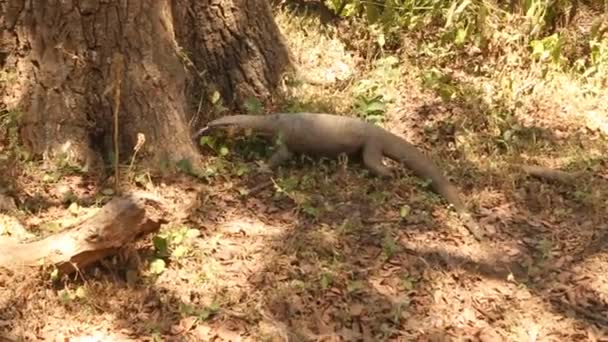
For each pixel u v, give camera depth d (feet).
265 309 17.57
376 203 19.34
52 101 19.33
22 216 18.38
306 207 19.03
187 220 18.66
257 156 20.17
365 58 22.71
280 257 18.22
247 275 18.01
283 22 22.97
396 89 21.93
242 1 21.08
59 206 18.69
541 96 22.07
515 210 19.58
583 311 18.06
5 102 19.52
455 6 22.88
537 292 18.24
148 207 17.85
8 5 19.31
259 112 20.62
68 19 19.16
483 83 22.27
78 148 19.35
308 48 22.48
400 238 18.80
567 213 19.56
